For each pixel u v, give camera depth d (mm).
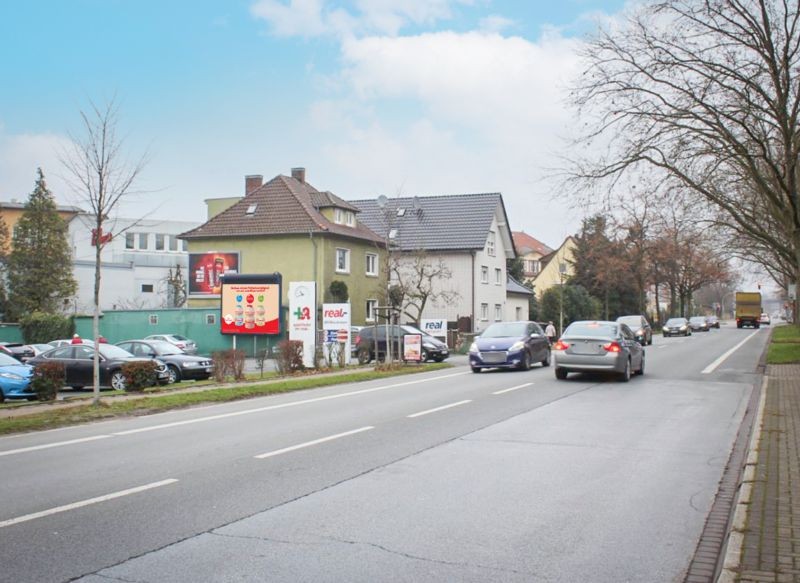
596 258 69812
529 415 12883
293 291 26156
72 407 14758
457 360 31812
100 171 16797
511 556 5469
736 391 16859
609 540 5887
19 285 57312
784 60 19688
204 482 7785
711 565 5344
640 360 21203
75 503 6934
